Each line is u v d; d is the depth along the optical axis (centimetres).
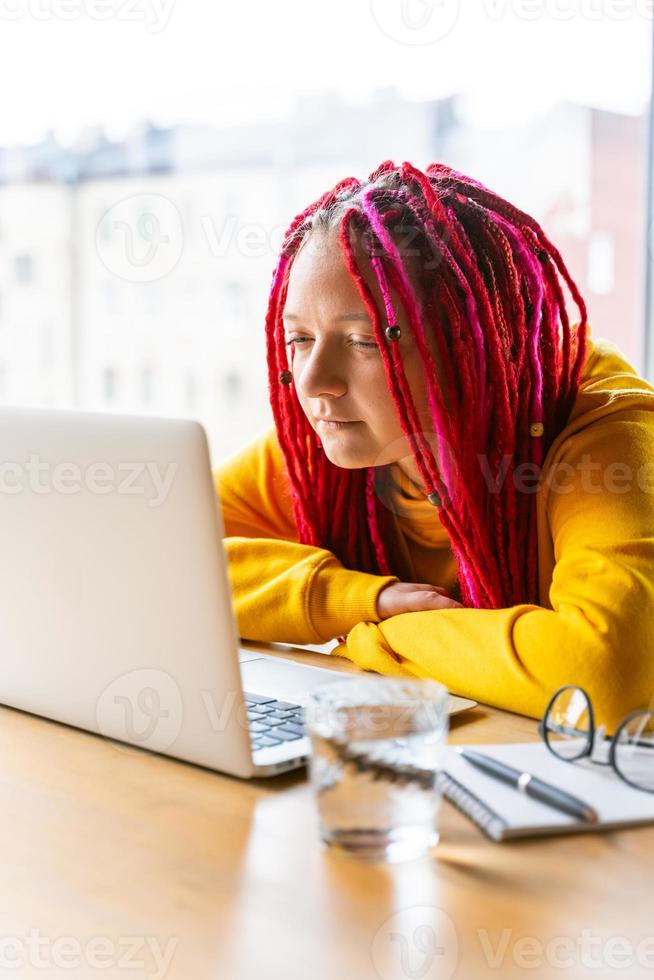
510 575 128
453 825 77
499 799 78
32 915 65
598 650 102
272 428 153
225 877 70
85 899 67
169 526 82
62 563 90
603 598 106
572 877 69
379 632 116
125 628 87
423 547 140
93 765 89
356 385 122
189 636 83
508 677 102
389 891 67
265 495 152
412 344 119
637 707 101
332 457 127
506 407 124
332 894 67
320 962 60
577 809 75
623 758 83
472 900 66
